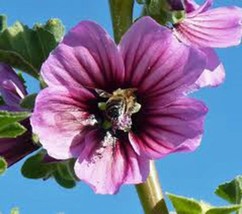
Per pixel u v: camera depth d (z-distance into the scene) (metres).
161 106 0.11
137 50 0.11
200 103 0.11
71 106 0.11
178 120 0.11
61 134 0.11
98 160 0.11
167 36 0.11
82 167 0.11
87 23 0.11
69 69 0.11
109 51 0.11
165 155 0.11
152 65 0.11
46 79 0.11
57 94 0.11
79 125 0.11
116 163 0.11
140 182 0.11
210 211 0.11
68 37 0.11
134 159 0.11
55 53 0.11
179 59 0.11
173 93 0.11
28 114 0.11
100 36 0.11
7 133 0.11
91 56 0.11
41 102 0.11
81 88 0.11
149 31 0.11
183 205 0.11
